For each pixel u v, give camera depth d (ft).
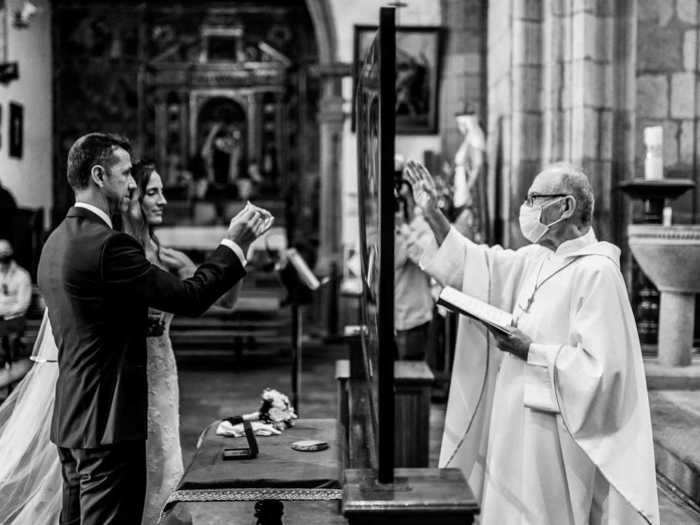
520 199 24.53
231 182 57.47
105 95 57.47
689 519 14.29
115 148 9.63
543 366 10.05
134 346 9.45
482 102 35.83
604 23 23.54
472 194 27.68
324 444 10.89
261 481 9.45
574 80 23.63
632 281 24.07
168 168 57.62
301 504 14.92
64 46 57.26
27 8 43.21
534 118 24.54
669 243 20.30
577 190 10.49
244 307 39.70
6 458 11.81
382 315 7.73
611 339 9.93
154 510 11.99
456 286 11.67
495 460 10.80
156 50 58.18
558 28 23.99
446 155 36.68
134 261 9.12
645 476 9.86
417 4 37.58
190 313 9.34
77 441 9.14
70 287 9.09
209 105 58.29
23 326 24.71
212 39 57.77
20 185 50.96
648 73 24.09
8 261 31.14
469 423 11.57
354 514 7.28
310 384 31.04
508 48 26.50
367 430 12.84
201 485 9.39
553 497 10.37
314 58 57.77
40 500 11.68
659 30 24.04
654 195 21.83
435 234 11.83
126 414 9.22
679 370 21.03
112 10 57.16
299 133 58.03
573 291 10.39
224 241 9.69
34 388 11.93
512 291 11.51
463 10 35.99
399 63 37.50
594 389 9.75
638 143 23.99
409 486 7.73
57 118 57.11
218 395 28.73
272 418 12.00
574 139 23.63
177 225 54.49
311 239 56.08
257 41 57.93
